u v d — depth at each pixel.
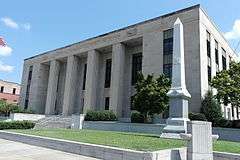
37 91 48.22
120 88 35.31
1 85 65.00
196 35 28.42
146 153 9.12
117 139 13.65
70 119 32.38
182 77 16.94
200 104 26.50
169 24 31.20
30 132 17.77
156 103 22.92
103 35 38.72
